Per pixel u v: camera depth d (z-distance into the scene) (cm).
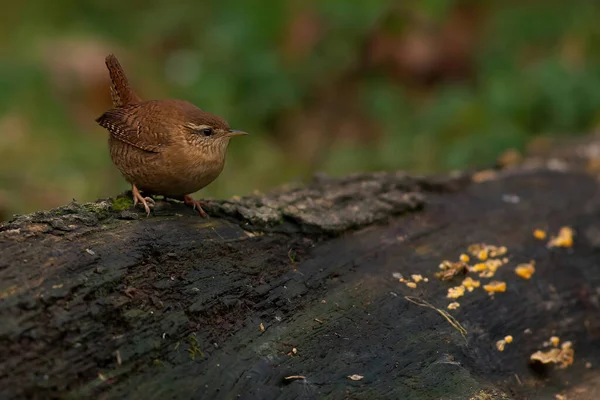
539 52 1614
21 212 1189
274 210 792
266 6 1584
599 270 891
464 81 1551
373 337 722
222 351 655
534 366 785
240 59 1498
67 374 573
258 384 644
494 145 1303
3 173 1273
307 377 666
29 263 604
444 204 929
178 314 647
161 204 750
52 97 1457
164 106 757
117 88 830
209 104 1411
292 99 1459
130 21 1711
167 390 608
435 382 691
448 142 1388
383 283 782
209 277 691
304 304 729
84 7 1738
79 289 604
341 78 1530
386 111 1461
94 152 1353
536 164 1091
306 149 1425
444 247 854
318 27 1570
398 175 952
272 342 682
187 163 740
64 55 1524
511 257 865
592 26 1650
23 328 566
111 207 717
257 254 745
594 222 946
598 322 845
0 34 1639
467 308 788
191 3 1717
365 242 824
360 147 1414
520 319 805
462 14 1659
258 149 1382
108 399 583
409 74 1548
